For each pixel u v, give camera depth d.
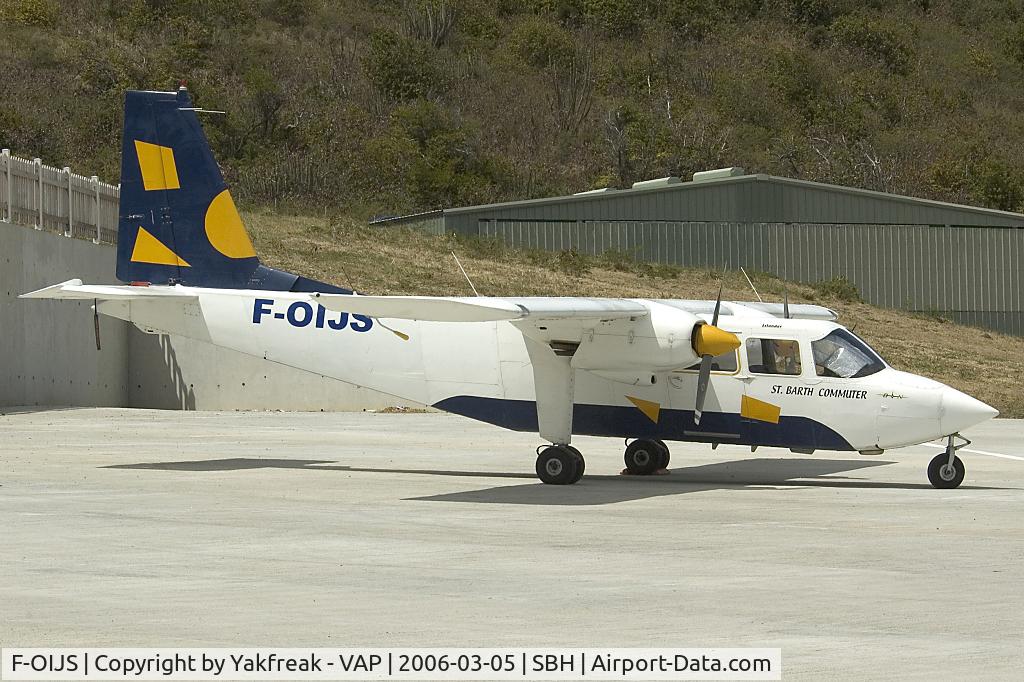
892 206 157.00
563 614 24.23
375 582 27.33
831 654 21.31
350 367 52.28
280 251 128.38
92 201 100.19
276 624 23.27
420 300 41.50
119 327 101.12
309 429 74.69
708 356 47.31
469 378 51.00
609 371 48.22
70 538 32.94
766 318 49.88
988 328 158.25
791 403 48.72
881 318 146.25
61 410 85.88
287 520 36.72
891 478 52.06
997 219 158.75
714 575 28.38
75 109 197.12
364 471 51.81
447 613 24.25
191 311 53.19
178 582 27.17
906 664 20.67
